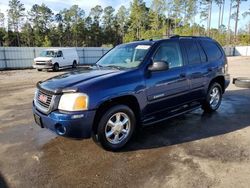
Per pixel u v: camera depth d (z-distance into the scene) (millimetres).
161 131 5031
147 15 70875
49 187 3225
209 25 62531
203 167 3588
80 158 3969
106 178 3393
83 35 78312
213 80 6137
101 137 3965
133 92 4160
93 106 3713
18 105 7711
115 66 4730
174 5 62500
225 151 4086
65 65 23062
